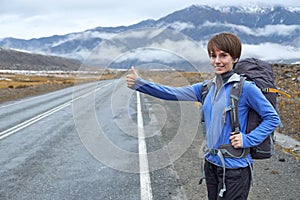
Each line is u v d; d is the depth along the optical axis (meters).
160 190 3.98
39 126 9.03
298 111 9.77
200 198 3.71
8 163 5.36
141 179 4.39
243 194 2.35
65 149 6.21
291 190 3.95
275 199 3.69
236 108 2.25
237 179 2.31
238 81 2.27
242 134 2.22
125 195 3.85
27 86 29.14
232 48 2.29
